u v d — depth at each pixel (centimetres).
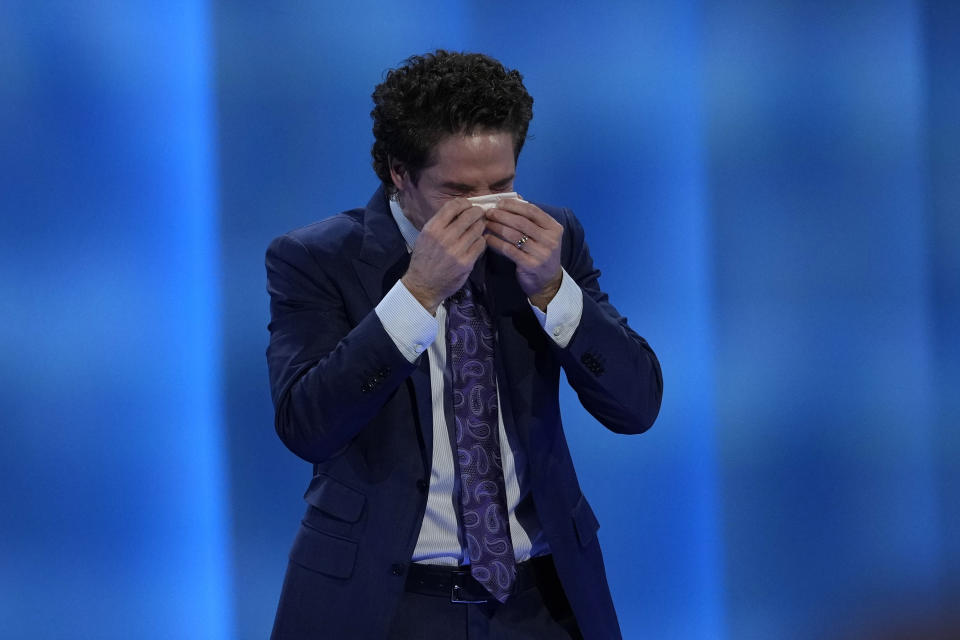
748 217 1116
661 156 1092
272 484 1023
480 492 498
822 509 1139
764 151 1116
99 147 986
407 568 498
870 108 1139
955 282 1161
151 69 991
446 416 513
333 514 512
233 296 1011
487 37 1051
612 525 1104
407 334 483
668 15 1085
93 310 993
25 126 974
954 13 1145
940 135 1152
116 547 1005
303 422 495
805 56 1121
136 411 1004
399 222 541
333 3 1016
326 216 1020
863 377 1149
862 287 1146
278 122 1012
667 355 1107
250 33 1004
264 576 1024
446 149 488
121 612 1007
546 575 537
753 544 1128
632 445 1105
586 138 1078
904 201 1149
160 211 998
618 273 1092
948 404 1161
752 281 1120
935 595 1140
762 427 1127
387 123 507
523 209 491
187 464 1012
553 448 528
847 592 1141
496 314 528
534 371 528
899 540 1152
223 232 1008
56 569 998
